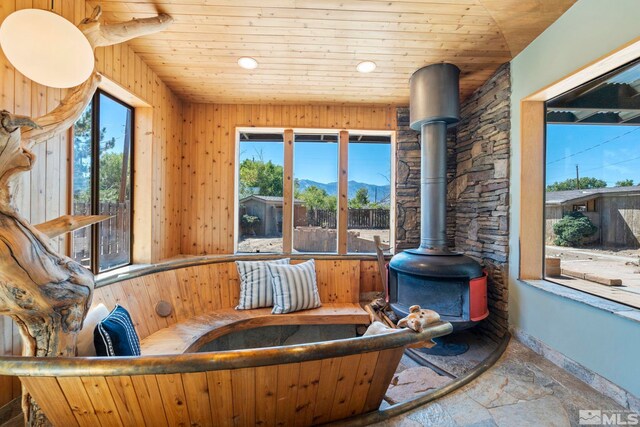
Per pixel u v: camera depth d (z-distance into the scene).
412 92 2.66
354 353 1.20
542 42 2.09
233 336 2.69
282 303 2.71
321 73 2.67
